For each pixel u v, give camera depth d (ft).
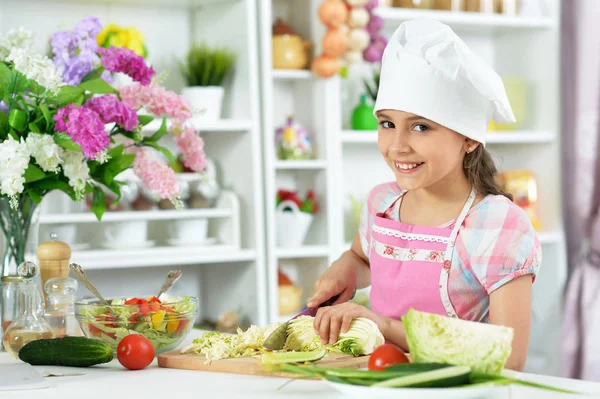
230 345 4.90
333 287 5.89
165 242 11.79
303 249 11.25
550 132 12.82
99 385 4.45
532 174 12.96
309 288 11.93
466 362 3.68
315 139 11.69
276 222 11.28
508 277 5.11
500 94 5.25
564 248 12.65
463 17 12.23
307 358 4.46
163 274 11.93
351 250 6.32
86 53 6.62
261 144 11.09
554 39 12.78
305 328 4.92
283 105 12.20
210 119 10.75
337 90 11.43
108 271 11.54
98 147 5.78
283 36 11.36
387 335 4.84
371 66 12.59
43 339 5.09
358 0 10.98
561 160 12.71
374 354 4.00
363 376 3.66
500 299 5.12
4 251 6.17
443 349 3.71
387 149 5.23
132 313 5.22
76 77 6.63
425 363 3.66
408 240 5.54
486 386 3.48
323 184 11.54
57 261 6.19
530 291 5.18
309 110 11.80
